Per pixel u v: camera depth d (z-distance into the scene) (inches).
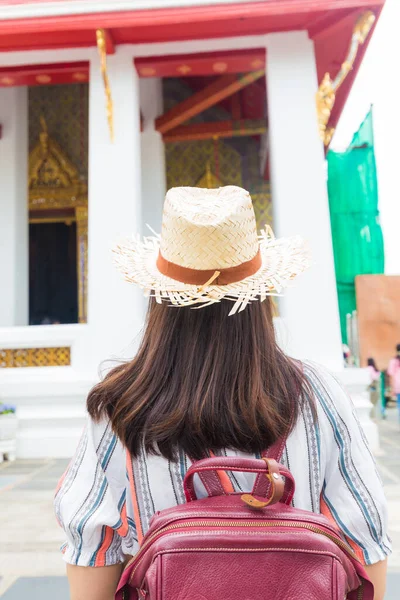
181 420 37.3
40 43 261.1
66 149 486.6
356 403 245.8
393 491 173.3
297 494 37.7
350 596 36.6
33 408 247.9
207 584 30.3
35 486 190.4
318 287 248.4
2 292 354.6
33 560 122.0
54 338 253.4
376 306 516.1
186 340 40.1
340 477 39.6
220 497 34.9
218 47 261.1
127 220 254.4
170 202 43.3
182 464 37.4
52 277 687.1
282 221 252.8
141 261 47.7
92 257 253.6
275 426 36.9
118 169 257.3
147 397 38.8
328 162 549.3
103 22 238.5
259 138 482.6
